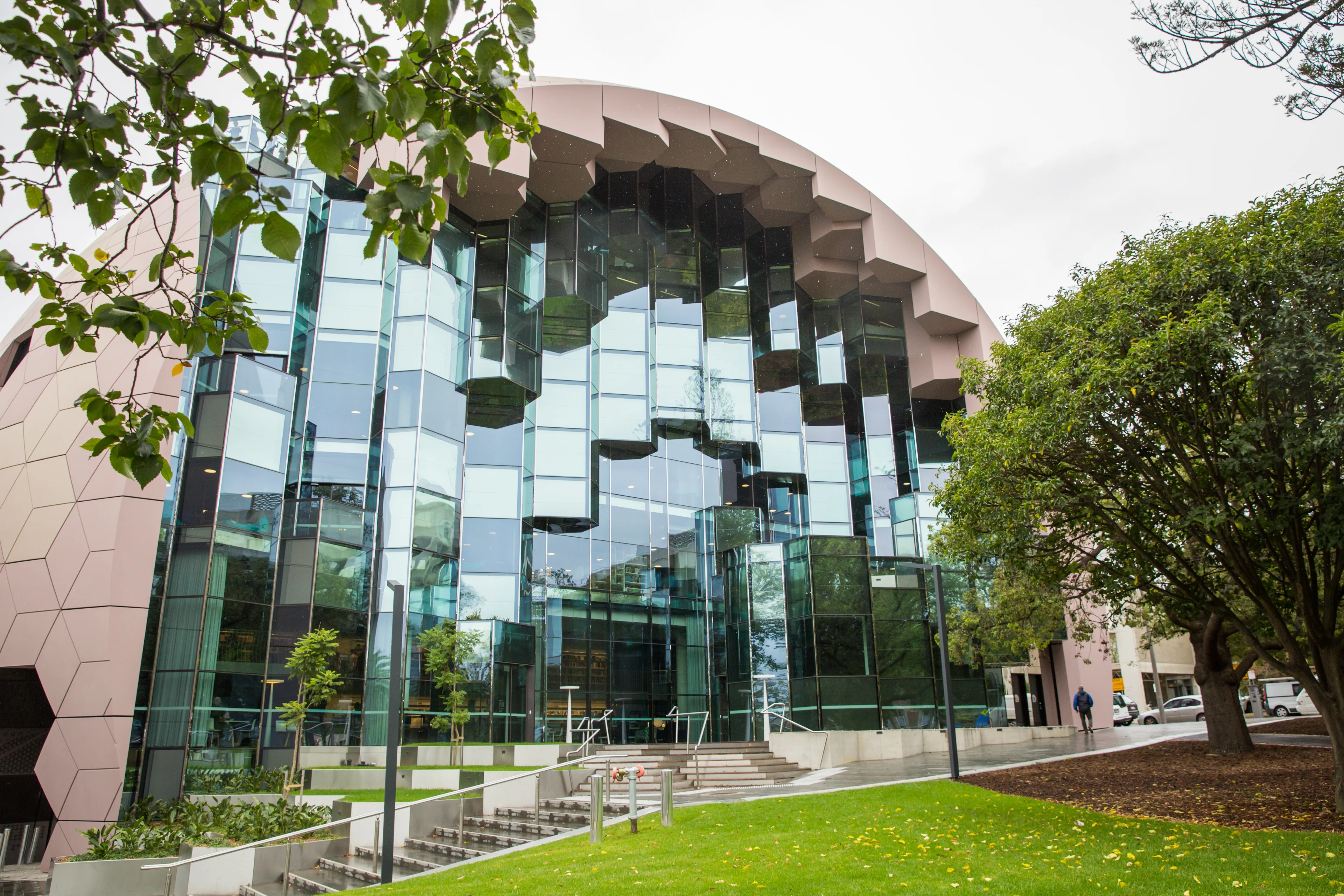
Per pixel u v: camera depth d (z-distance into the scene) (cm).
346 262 2862
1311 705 4288
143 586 2098
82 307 523
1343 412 1050
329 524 2464
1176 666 7000
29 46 435
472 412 3056
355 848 1588
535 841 1529
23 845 1977
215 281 2531
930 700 2947
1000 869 977
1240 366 1198
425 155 437
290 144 419
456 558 2795
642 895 931
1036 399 1360
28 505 2295
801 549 2919
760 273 3912
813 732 2566
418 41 471
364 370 2781
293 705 2064
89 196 467
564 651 2983
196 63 497
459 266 3041
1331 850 982
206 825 1616
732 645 3095
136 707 2053
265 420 2430
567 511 3052
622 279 3522
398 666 1306
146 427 512
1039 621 2681
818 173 3638
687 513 3447
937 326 3866
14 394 2572
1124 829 1204
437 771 2011
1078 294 1420
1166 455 1338
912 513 3662
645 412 3375
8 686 2236
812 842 1202
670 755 2342
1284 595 1456
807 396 3897
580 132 3056
